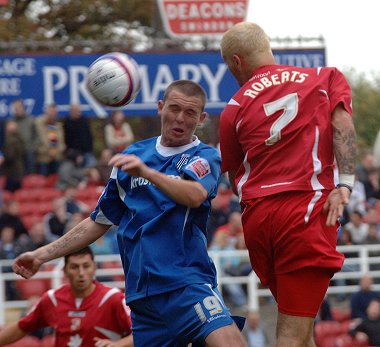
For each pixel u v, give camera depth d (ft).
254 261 72.08
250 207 70.28
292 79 70.28
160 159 71.20
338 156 68.18
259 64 71.82
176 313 69.92
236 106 71.26
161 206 70.13
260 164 70.13
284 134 69.21
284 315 70.23
